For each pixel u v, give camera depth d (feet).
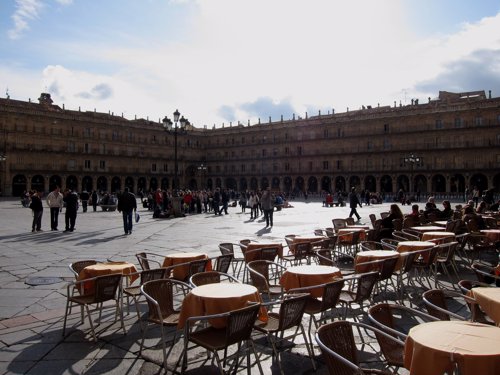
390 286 36.17
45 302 30.37
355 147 286.66
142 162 323.78
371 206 161.68
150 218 105.29
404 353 15.01
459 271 41.19
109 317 27.48
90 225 85.30
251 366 20.48
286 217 108.06
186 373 19.81
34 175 270.46
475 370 12.87
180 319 20.92
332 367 14.82
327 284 22.72
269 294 26.73
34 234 69.05
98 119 302.66
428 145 259.39
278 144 322.55
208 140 364.79
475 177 244.42
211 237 65.41
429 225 58.34
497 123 238.89
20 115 268.82
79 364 20.61
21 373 19.66
